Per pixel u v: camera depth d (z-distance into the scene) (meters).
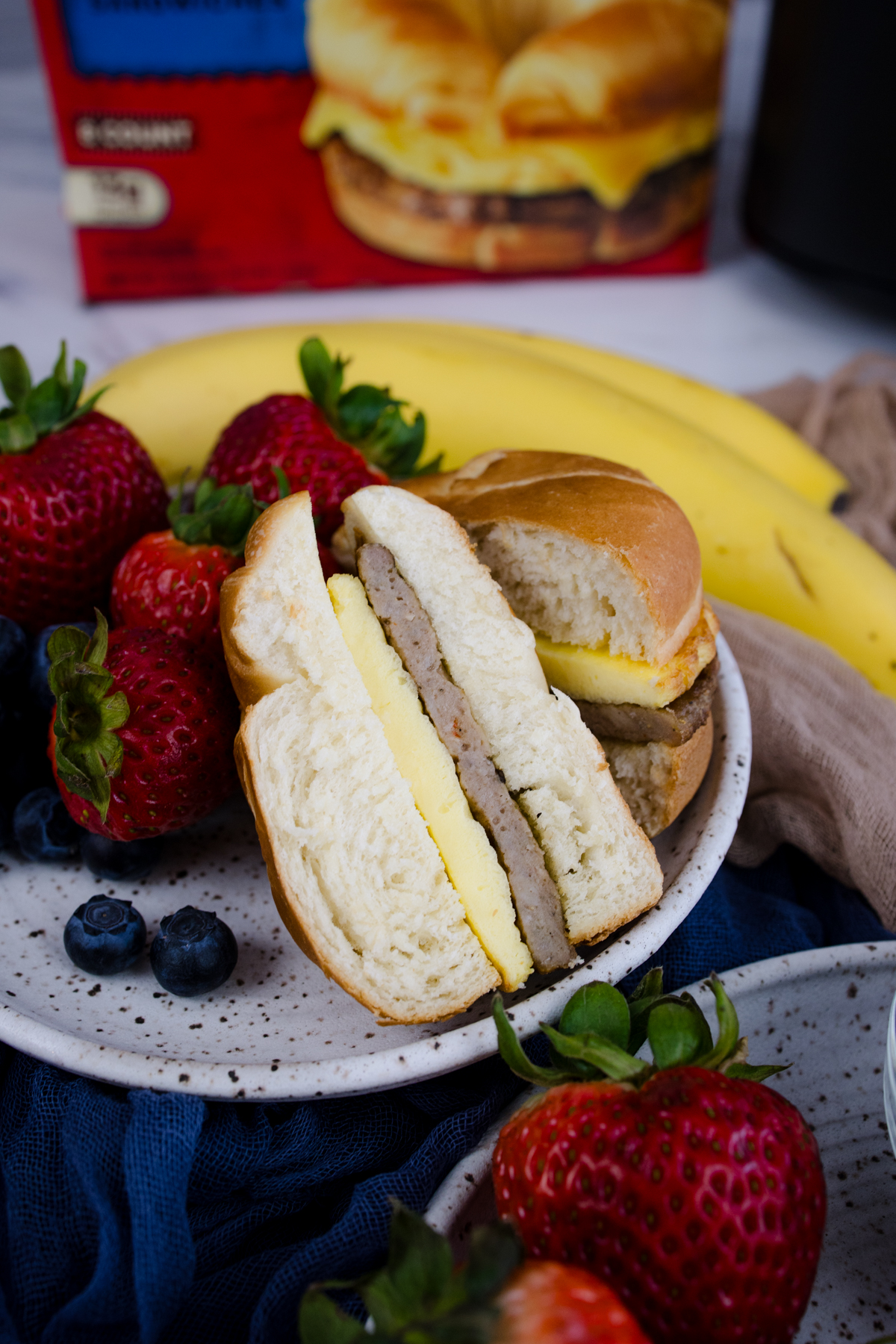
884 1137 0.34
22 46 0.90
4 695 0.39
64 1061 0.33
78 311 0.68
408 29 0.61
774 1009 0.35
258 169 0.65
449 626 0.36
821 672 0.43
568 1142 0.29
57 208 0.78
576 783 0.36
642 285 0.73
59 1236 0.33
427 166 0.66
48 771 0.39
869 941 0.40
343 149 0.65
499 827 0.35
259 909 0.38
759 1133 0.29
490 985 0.35
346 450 0.41
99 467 0.41
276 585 0.35
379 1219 0.32
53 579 0.40
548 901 0.36
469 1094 0.35
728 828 0.37
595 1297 0.27
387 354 0.51
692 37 0.64
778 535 0.47
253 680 0.35
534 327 0.68
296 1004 0.35
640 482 0.39
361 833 0.35
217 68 0.61
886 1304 0.32
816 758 0.41
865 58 0.58
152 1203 0.32
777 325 0.70
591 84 0.64
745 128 0.85
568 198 0.69
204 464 0.50
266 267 0.69
